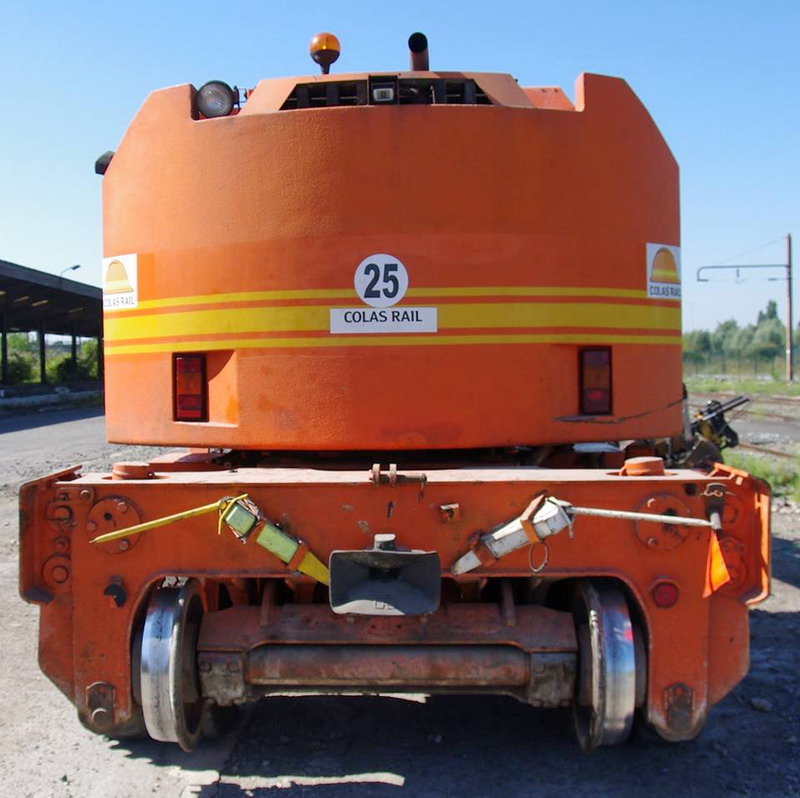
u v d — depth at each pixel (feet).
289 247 12.91
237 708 14.84
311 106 13.91
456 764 12.65
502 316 13.00
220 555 11.80
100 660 11.88
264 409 13.02
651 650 11.62
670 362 14.71
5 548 27.25
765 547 11.09
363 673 11.76
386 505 11.67
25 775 12.39
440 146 12.94
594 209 13.58
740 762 12.62
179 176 13.51
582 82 13.65
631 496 11.58
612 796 11.63
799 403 92.27
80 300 136.77
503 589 12.29
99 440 64.64
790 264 149.79
